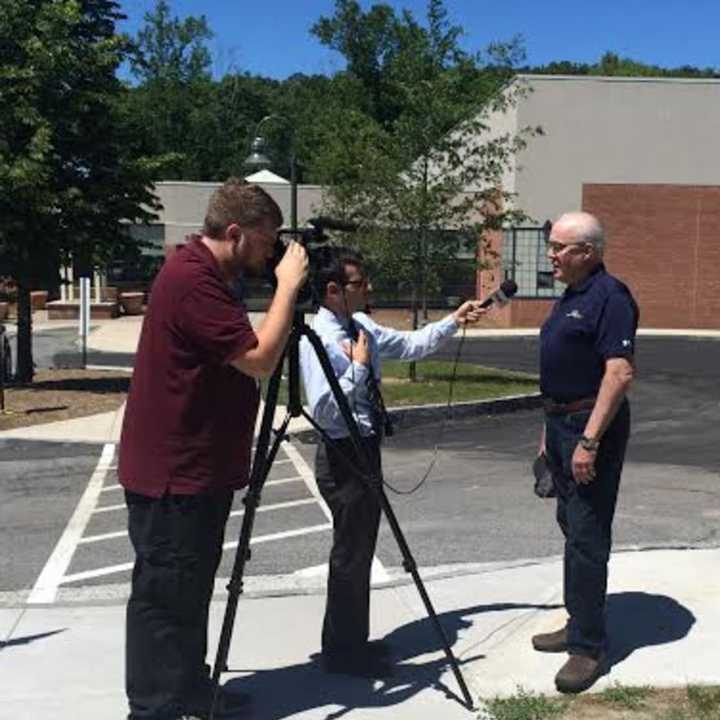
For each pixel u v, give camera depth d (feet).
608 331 14.57
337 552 15.07
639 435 40.16
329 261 13.67
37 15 49.90
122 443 13.02
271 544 23.48
